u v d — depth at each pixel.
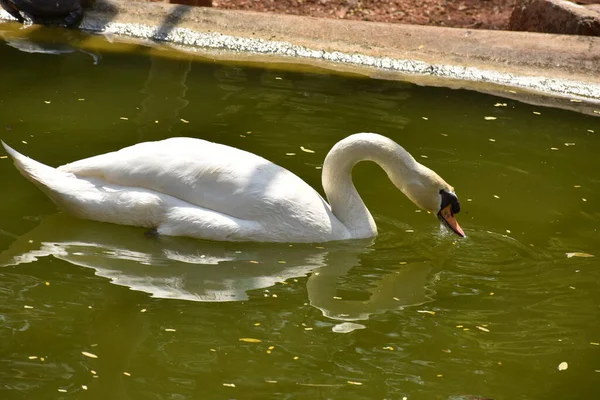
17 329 5.82
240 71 11.30
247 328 6.04
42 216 7.40
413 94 10.95
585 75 11.77
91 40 12.09
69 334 5.81
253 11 13.35
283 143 8.94
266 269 6.91
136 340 5.80
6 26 12.30
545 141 9.70
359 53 12.13
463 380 5.56
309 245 7.27
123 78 10.63
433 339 6.04
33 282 6.44
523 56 12.04
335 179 7.48
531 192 8.39
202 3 13.49
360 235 7.46
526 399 5.40
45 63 10.97
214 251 7.09
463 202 8.11
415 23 14.08
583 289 6.78
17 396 5.14
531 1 13.49
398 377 5.56
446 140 9.47
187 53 11.90
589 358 5.87
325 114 9.90
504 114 10.48
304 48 12.19
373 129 9.57
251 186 7.18
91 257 6.87
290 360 5.68
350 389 5.40
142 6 12.80
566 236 7.62
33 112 9.27
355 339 5.98
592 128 10.23
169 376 5.43
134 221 7.24
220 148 7.34
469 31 12.51
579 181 8.70
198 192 7.18
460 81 11.68
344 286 6.73
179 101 9.97
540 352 5.92
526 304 6.54
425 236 7.56
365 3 14.61
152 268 6.80
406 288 6.73
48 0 12.39
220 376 5.46
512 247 7.40
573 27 12.91
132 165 7.19
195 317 6.13
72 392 5.21
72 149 8.41
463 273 7.00
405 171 7.41
